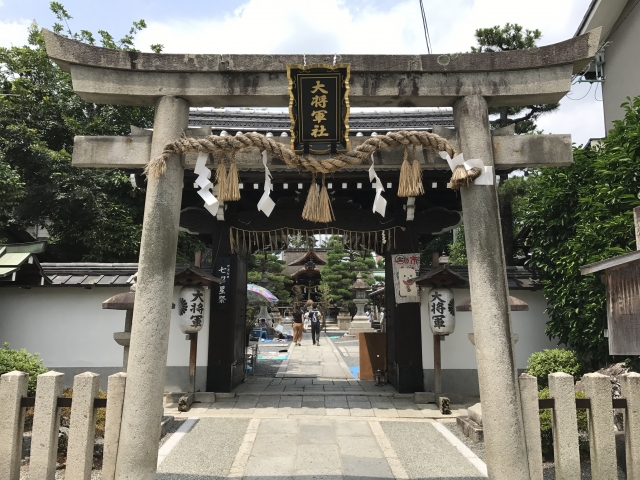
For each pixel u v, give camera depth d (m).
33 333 9.87
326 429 6.96
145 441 3.98
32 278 9.46
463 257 19.38
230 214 10.04
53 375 4.14
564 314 8.20
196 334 8.84
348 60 4.57
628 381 4.03
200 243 17.94
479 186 4.39
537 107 14.49
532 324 9.95
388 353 10.93
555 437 4.11
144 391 4.04
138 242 15.52
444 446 6.18
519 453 3.95
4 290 9.98
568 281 8.19
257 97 4.62
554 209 8.80
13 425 4.05
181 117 4.59
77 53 4.47
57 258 16.86
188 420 7.47
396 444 6.26
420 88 4.59
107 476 4.03
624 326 4.59
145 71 4.57
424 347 9.66
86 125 16.52
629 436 3.97
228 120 10.08
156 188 4.34
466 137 4.54
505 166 4.80
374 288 30.61
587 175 8.38
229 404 8.68
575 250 7.55
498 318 4.17
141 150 4.63
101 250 15.23
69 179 15.06
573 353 8.00
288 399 9.09
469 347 9.75
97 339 9.91
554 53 4.55
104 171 15.88
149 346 4.11
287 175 8.95
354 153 4.25
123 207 16.06
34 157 15.36
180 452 5.88
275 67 4.56
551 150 4.66
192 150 4.30
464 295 9.91
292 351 19.17
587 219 7.52
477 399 9.23
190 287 8.73
